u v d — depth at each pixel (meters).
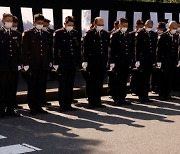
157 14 13.67
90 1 12.48
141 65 9.73
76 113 8.60
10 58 8.21
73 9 12.22
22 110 8.84
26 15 11.41
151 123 7.75
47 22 9.77
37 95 8.55
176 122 7.86
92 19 12.55
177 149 6.14
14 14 11.20
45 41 8.57
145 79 9.90
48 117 8.20
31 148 6.13
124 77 9.55
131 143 6.42
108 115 8.42
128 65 9.47
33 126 7.45
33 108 8.47
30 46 8.41
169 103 9.88
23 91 9.95
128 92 11.26
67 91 8.83
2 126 7.44
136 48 9.70
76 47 8.91
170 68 10.21
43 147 6.19
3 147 6.18
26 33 8.38
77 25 12.28
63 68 8.71
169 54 10.16
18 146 6.23
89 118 8.13
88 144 6.36
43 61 8.53
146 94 9.97
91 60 9.09
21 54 8.40
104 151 6.00
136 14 13.30
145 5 13.42
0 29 8.24
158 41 10.04
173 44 10.16
